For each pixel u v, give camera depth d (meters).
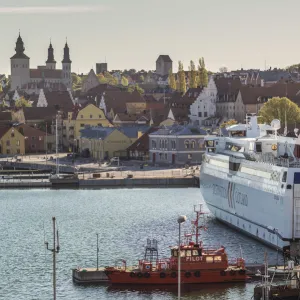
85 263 135.50
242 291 118.12
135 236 158.00
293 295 110.69
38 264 135.88
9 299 116.94
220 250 123.75
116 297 116.25
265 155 149.88
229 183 162.62
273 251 140.00
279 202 136.12
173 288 120.12
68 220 180.50
